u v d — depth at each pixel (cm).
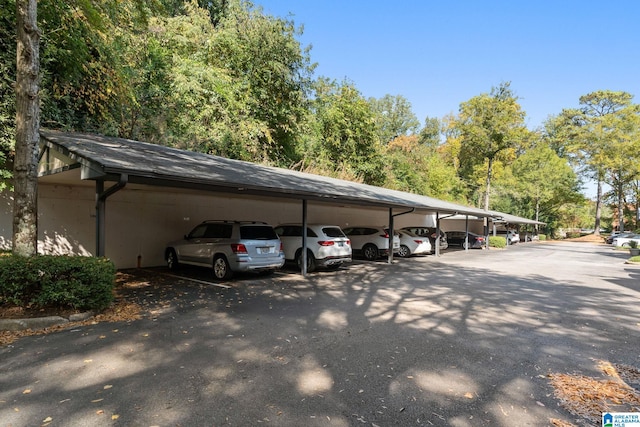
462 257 1873
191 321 591
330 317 636
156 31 1675
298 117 2283
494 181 4428
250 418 308
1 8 859
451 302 779
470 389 370
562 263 1692
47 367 404
